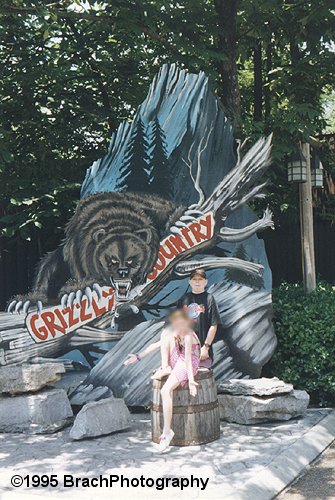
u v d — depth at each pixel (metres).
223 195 7.61
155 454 5.59
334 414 6.99
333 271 11.71
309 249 8.85
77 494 4.68
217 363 7.32
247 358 7.36
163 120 7.61
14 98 9.20
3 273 8.74
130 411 7.39
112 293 7.45
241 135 8.66
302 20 8.47
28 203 7.83
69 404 6.76
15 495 4.69
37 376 6.49
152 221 7.54
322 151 10.90
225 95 9.30
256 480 4.88
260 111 10.59
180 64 8.99
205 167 7.60
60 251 7.47
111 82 10.20
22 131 9.38
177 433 5.81
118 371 7.29
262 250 7.62
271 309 7.48
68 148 9.51
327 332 7.45
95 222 7.50
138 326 7.38
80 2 8.77
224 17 9.20
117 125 9.86
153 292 7.48
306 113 8.69
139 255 7.50
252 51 10.73
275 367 7.68
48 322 7.39
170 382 5.79
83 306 7.42
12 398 6.45
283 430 6.30
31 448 5.84
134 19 8.58
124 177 7.57
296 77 9.30
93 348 7.39
